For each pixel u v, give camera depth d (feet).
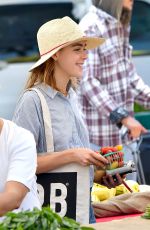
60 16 34.63
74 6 34.83
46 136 19.33
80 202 19.36
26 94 19.45
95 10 26.53
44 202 19.36
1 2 34.14
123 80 26.91
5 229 13.53
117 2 26.37
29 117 19.21
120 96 26.94
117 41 26.68
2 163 16.47
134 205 21.63
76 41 19.65
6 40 34.12
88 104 26.68
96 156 19.30
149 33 37.19
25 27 34.24
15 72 33.81
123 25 26.78
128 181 23.56
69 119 19.66
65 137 19.48
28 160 16.52
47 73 19.66
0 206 15.98
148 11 37.19
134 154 27.12
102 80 26.68
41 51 19.72
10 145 16.52
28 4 34.35
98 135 26.84
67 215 19.35
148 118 36.01
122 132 26.17
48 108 19.43
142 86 27.61
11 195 16.11
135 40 36.81
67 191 19.35
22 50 34.09
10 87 33.65
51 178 19.35
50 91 19.60
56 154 19.24
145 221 17.46
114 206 21.63
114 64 26.68
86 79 26.08
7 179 16.35
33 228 13.56
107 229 16.61
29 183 16.42
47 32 19.65
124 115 25.88
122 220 17.61
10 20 34.19
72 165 19.30
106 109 25.98
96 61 26.32
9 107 33.53
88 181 19.35
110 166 20.33
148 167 35.37
